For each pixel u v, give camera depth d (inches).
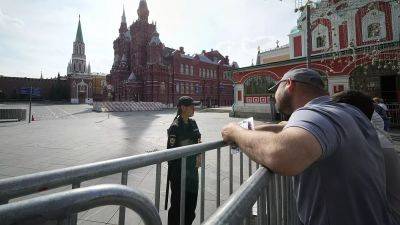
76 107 2085.4
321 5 735.1
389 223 49.5
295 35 1110.4
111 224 142.4
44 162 287.6
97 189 26.8
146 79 2288.4
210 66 2790.4
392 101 709.9
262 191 56.1
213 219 32.4
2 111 908.0
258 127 76.3
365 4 770.8
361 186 46.2
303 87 60.8
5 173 242.7
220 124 768.9
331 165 46.7
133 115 1262.3
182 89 2469.2
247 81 1023.0
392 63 641.6
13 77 3058.6
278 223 67.8
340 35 885.2
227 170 244.4
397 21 768.3
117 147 389.4
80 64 3513.8
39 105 2356.1
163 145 410.9
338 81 745.0
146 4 2544.3
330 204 47.9
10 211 18.3
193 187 125.6
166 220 145.4
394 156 65.2
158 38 2380.7
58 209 21.9
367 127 54.1
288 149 41.0
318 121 44.1
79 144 414.0
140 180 216.5
